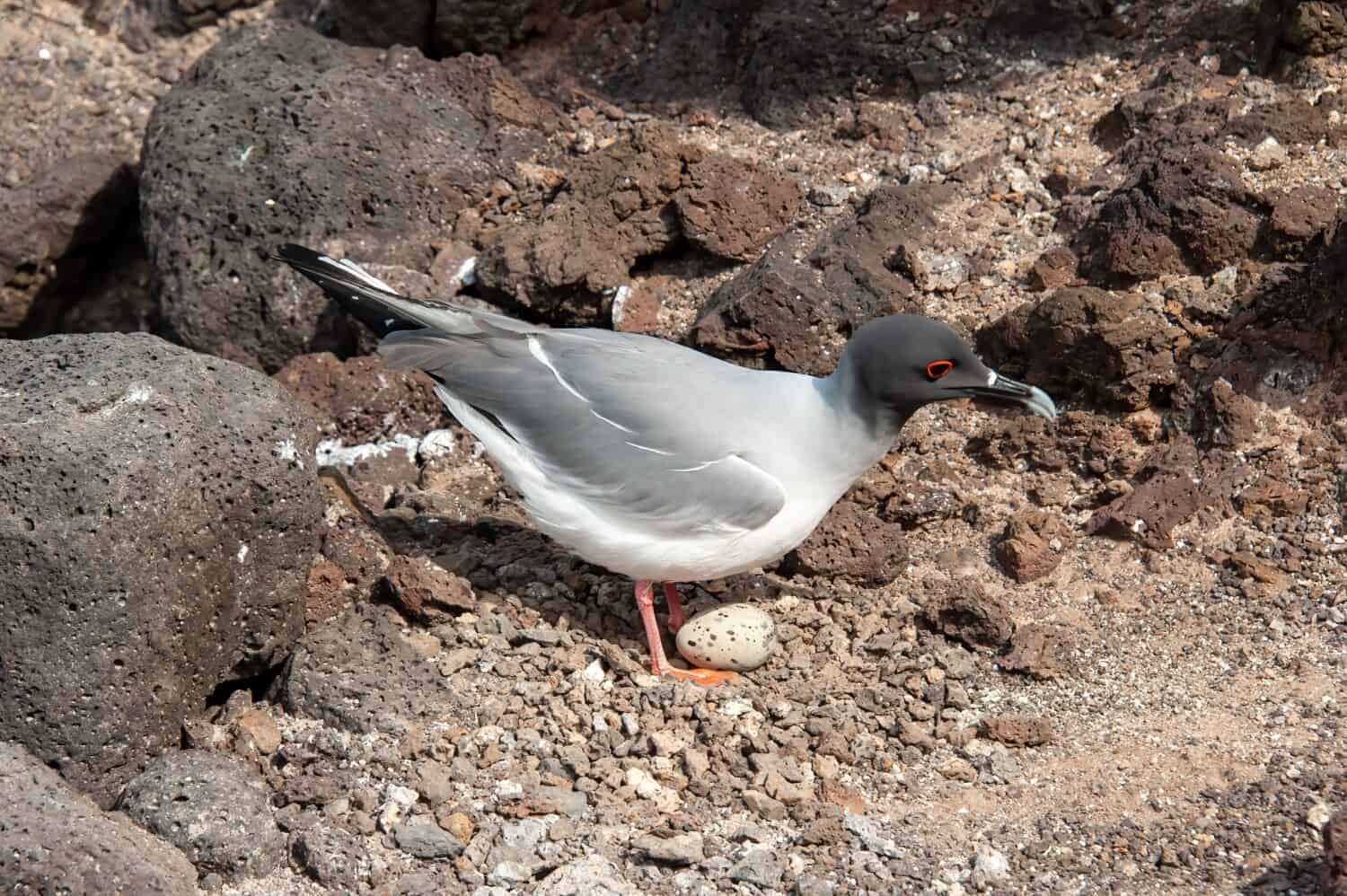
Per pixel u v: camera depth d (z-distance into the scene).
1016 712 9.73
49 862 7.80
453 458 12.43
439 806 8.97
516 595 10.77
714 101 15.12
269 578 9.77
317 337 13.74
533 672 10.04
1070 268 12.55
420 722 9.58
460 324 10.45
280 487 9.59
